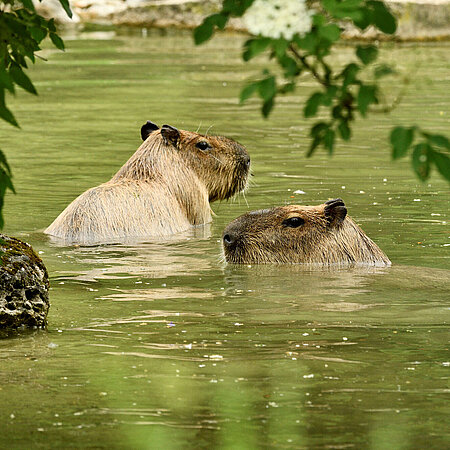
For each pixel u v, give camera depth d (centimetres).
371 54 579
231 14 556
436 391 759
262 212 1362
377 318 997
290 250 1318
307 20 528
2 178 659
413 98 2911
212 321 980
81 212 1458
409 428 680
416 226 1480
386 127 2475
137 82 3347
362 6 541
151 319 989
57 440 660
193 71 3612
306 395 750
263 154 2127
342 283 1173
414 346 890
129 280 1181
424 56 3759
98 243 1413
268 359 846
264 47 530
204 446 645
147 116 2659
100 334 932
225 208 1708
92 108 2811
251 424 688
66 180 1850
